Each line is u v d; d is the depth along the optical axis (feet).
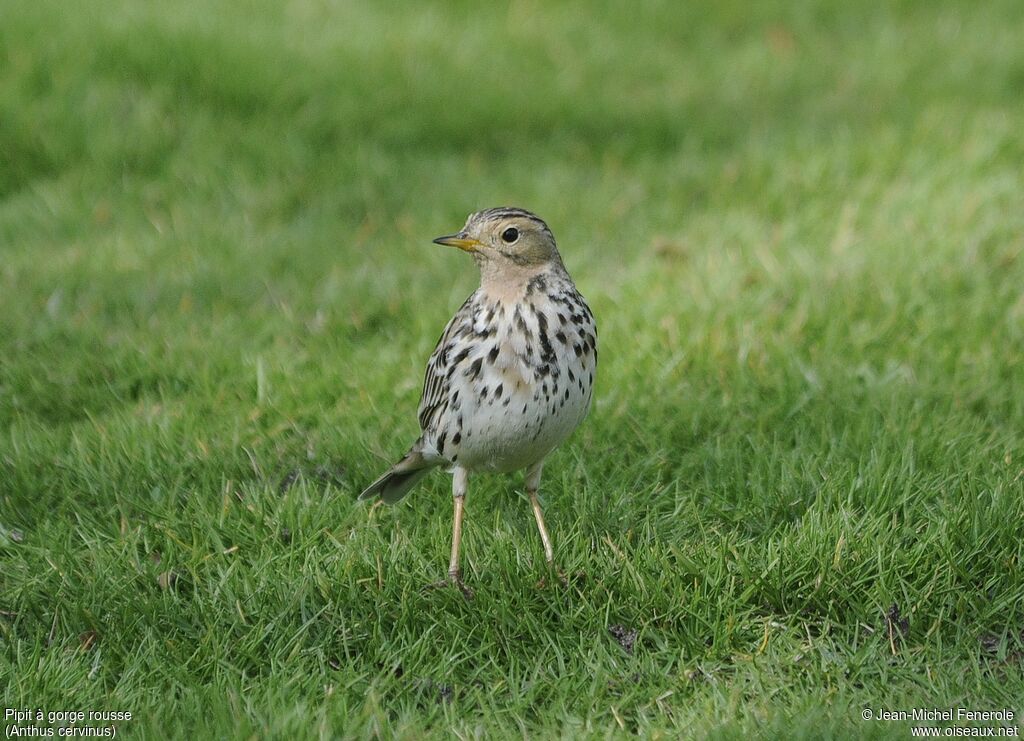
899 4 79.61
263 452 35.65
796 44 74.79
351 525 32.12
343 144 59.11
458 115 61.67
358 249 50.67
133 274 47.75
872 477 31.73
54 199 54.08
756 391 38.17
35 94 59.26
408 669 26.91
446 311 44.52
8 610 29.07
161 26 62.80
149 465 34.65
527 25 73.26
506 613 27.99
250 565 30.32
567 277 29.22
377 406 38.19
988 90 65.26
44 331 43.04
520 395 28.35
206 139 57.82
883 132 57.93
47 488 34.35
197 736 24.25
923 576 28.60
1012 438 34.73
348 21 69.72
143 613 28.37
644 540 30.37
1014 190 50.70
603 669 26.73
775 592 28.48
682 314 42.45
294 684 26.25
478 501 33.42
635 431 36.19
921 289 43.42
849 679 26.61
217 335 43.04
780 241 48.49
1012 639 27.66
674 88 67.77
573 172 57.88
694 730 24.75
